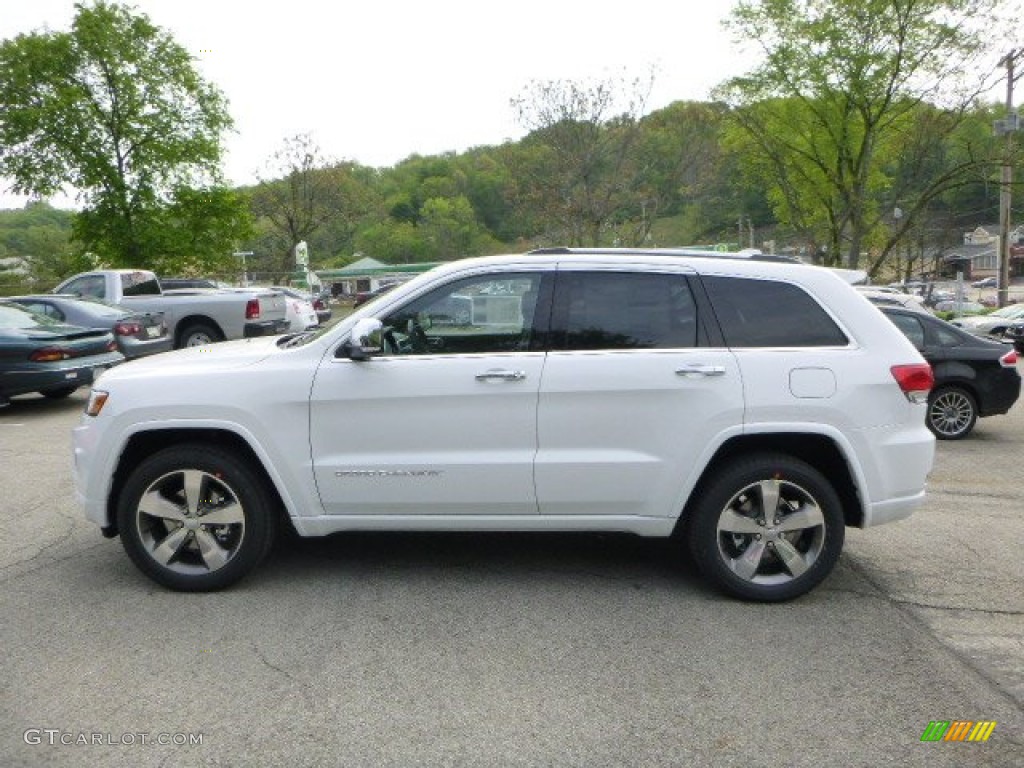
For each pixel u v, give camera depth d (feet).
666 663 12.66
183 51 101.76
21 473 25.21
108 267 103.04
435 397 14.66
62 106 93.86
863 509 14.78
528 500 14.82
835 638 13.53
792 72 88.17
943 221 180.75
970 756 10.32
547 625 14.01
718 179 104.42
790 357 14.61
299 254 108.58
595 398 14.57
